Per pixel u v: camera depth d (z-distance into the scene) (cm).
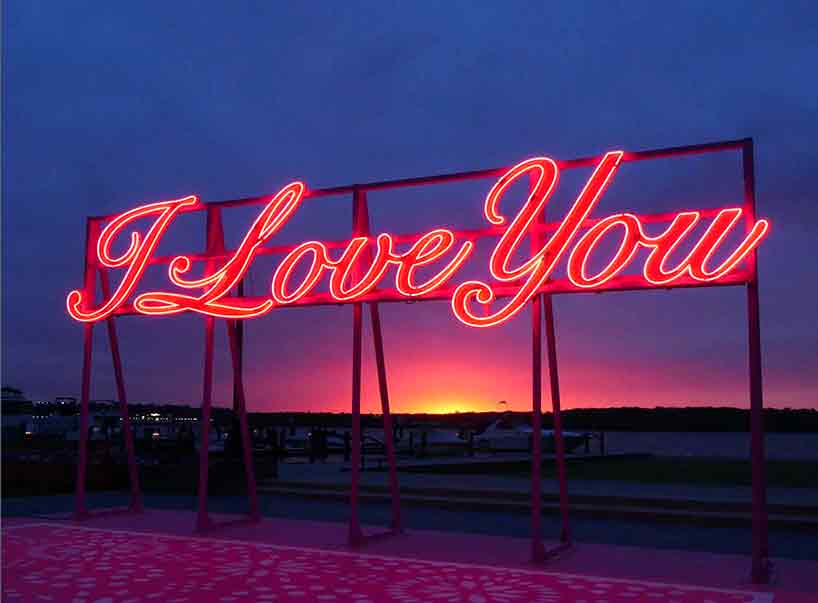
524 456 3900
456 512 1847
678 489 2034
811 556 1295
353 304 1422
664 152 1200
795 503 1652
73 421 5716
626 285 1201
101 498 2195
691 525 1623
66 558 1271
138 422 5456
